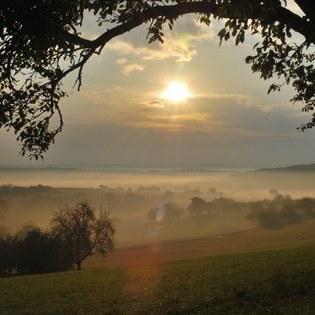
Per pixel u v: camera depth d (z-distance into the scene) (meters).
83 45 10.12
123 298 23.84
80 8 10.41
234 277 26.27
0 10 9.20
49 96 10.21
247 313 15.90
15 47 9.76
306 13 9.36
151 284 28.59
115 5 11.13
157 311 18.97
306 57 11.52
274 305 16.52
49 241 77.81
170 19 10.80
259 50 10.51
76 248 78.94
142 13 10.37
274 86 12.50
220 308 17.59
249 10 9.24
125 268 46.47
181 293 22.95
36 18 9.36
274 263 31.00
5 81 10.30
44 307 23.38
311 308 14.88
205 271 32.81
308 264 27.09
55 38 9.70
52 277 41.56
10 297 28.17
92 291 27.98
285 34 9.87
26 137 10.31
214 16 10.23
